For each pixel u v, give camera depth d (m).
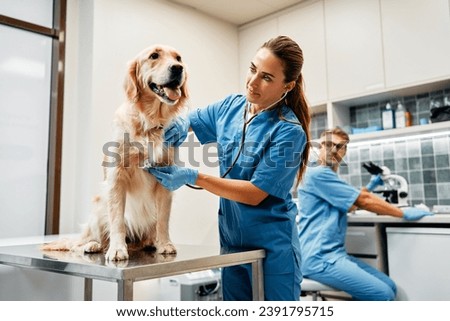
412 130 2.68
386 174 2.70
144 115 1.24
